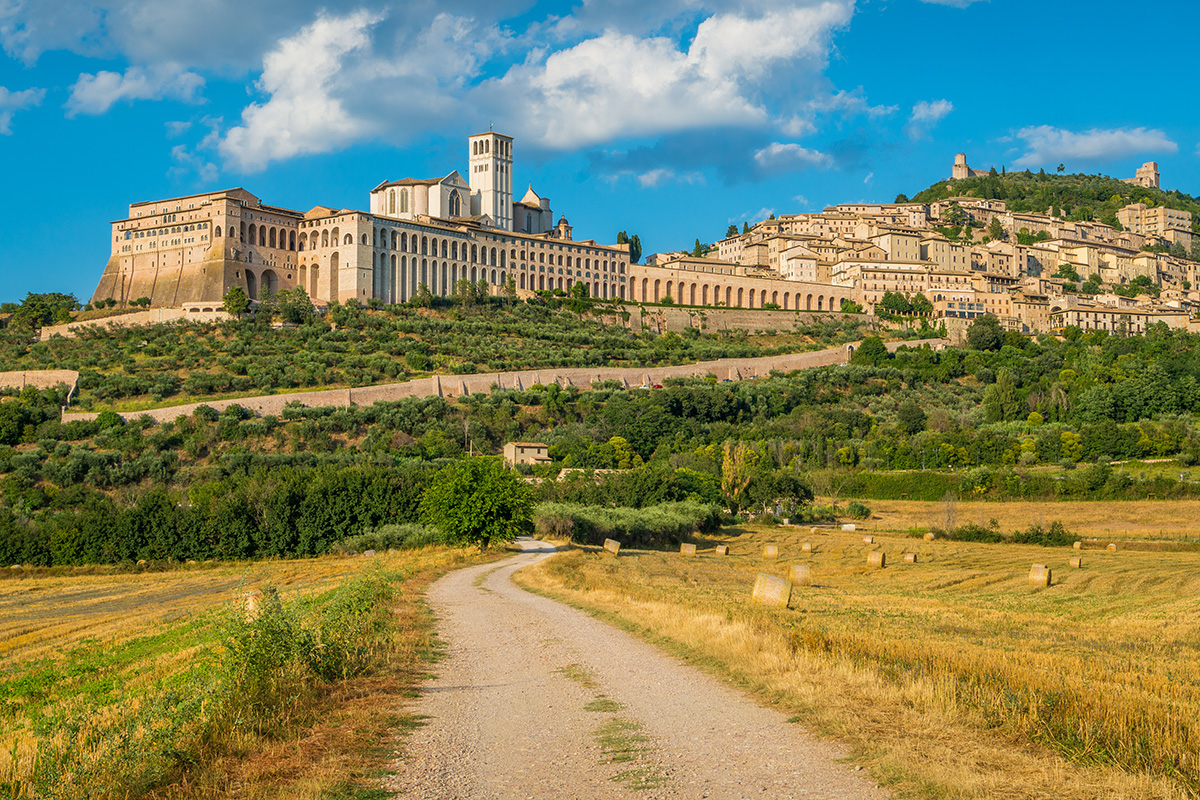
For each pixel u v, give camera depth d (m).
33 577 93.19
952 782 13.81
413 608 38.97
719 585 50.97
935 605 42.16
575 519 90.31
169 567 94.81
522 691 21.59
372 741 17.03
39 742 16.86
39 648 48.25
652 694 20.84
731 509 118.19
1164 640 30.84
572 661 25.58
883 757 15.25
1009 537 90.56
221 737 16.84
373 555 89.88
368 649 25.86
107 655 40.78
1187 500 111.31
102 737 16.67
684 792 13.82
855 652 24.03
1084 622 36.12
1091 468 120.56
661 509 99.81
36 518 109.88
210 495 105.44
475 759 15.84
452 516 76.56
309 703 19.73
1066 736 16.22
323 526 97.12
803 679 21.09
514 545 85.88
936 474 130.12
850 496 132.25
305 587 60.56
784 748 16.09
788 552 84.00
